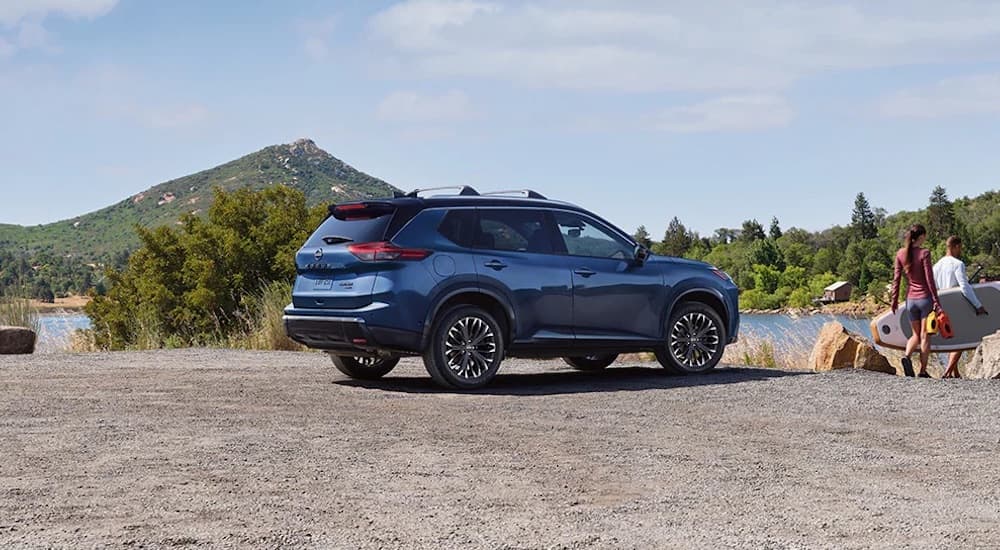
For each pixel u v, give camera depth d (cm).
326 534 495
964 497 591
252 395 1007
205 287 2725
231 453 697
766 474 650
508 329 1100
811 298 18150
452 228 1079
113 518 520
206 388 1059
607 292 1150
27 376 1170
